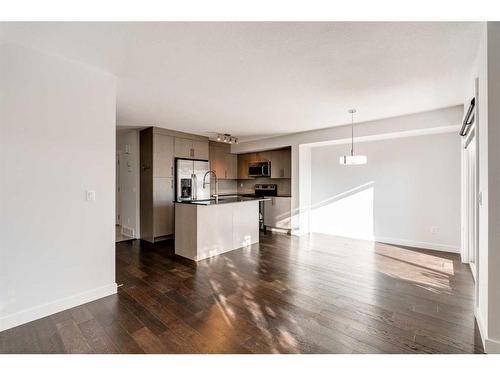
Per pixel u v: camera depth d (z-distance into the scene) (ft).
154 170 16.78
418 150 15.23
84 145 8.16
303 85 9.75
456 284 9.86
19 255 6.98
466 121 9.41
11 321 6.84
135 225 18.11
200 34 6.47
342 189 18.62
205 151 20.13
